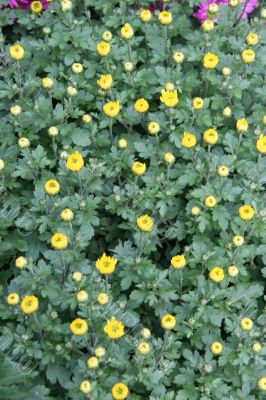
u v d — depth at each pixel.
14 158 1.45
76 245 1.33
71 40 1.59
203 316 1.27
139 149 1.47
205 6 1.73
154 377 1.20
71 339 1.24
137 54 1.65
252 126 1.54
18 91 1.52
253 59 1.51
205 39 1.58
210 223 1.39
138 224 1.27
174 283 1.33
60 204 1.37
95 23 1.73
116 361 1.22
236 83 1.54
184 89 1.56
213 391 1.22
